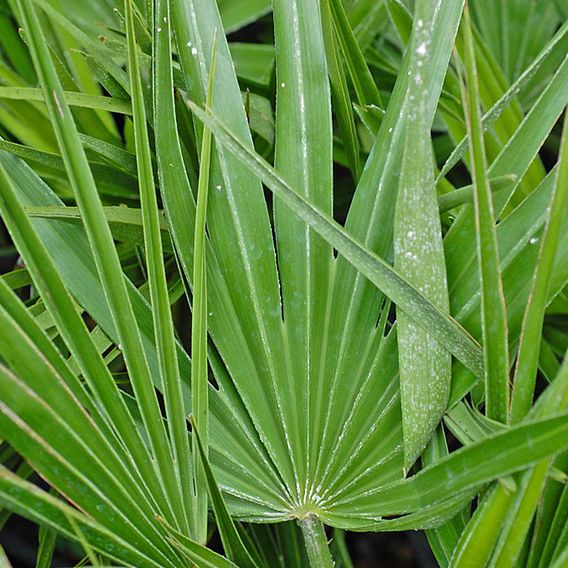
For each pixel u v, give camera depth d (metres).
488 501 0.86
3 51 1.23
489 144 1.09
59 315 0.88
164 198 0.94
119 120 1.27
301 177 0.95
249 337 0.95
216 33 0.92
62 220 0.95
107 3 1.24
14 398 0.85
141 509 0.89
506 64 1.21
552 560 0.89
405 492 0.91
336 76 0.98
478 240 0.85
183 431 0.91
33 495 0.85
